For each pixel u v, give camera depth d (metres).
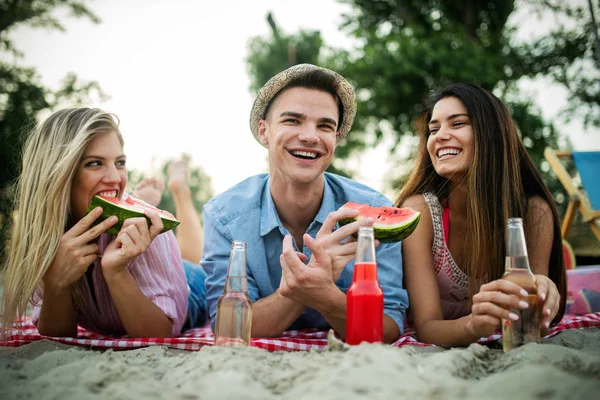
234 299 2.31
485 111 3.19
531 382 1.52
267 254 3.37
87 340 2.83
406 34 18.25
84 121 2.93
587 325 3.35
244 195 3.51
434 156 3.30
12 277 2.87
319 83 3.09
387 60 17.77
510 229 2.37
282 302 2.90
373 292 2.10
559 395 1.42
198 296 4.24
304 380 1.71
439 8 18.39
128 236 2.70
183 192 5.42
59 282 2.80
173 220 2.88
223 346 2.14
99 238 3.16
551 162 5.40
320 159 3.06
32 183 2.90
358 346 1.85
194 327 4.21
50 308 2.96
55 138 2.90
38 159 2.91
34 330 3.49
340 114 3.50
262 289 3.34
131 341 2.79
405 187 3.63
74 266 2.76
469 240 3.22
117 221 2.76
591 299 4.10
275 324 2.92
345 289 3.30
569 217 5.22
